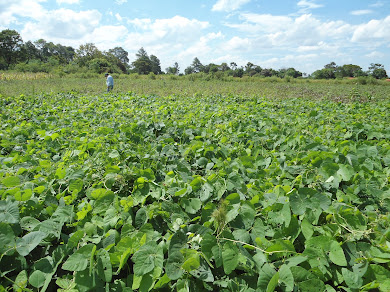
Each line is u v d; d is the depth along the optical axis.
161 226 2.51
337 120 7.28
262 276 1.83
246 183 3.45
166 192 2.86
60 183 3.08
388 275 1.88
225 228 2.27
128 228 2.32
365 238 2.24
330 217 2.42
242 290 1.87
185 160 4.08
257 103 11.96
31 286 1.91
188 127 5.86
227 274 2.01
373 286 1.80
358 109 9.56
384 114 8.31
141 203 2.75
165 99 12.88
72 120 7.11
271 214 2.43
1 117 7.49
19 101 10.73
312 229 2.24
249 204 2.48
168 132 5.72
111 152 3.94
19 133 5.46
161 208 2.57
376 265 1.92
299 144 4.72
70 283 1.87
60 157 4.26
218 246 2.01
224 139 5.16
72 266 1.83
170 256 1.94
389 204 2.75
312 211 2.42
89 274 1.84
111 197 2.67
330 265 2.05
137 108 9.22
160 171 3.56
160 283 1.86
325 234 2.25
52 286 1.99
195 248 2.05
